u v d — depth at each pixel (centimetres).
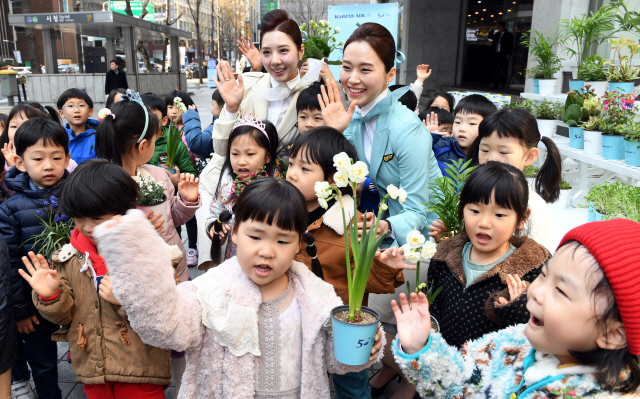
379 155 258
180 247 268
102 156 263
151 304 137
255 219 152
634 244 106
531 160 246
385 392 275
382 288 208
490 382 140
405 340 145
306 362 163
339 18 735
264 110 333
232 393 156
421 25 1284
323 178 212
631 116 371
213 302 158
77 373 209
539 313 118
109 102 496
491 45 1247
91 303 205
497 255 194
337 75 664
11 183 252
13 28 5016
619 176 425
